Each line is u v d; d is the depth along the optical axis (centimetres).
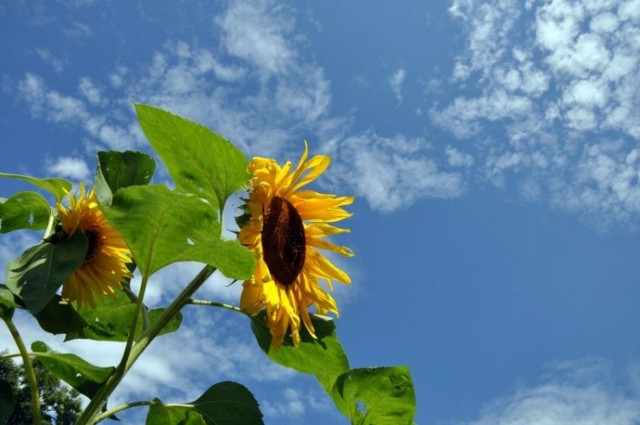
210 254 65
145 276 65
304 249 85
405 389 86
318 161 84
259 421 73
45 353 69
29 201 75
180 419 72
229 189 72
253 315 77
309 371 85
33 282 64
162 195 60
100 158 75
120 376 64
